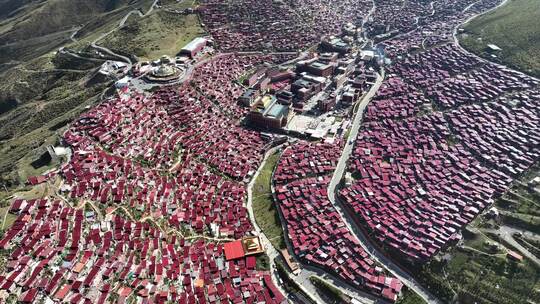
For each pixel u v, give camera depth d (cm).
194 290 15812
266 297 15875
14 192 18738
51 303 14200
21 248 15712
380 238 18212
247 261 17325
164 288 15612
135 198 19512
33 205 17738
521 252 17438
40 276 14938
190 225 18925
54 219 17350
